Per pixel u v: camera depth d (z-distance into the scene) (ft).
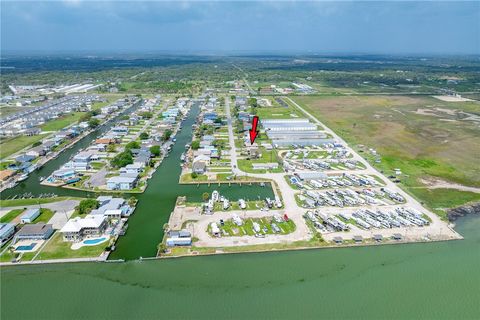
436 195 359.05
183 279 232.53
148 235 284.20
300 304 211.41
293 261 252.21
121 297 216.13
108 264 246.47
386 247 270.26
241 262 249.96
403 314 203.72
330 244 270.67
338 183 385.29
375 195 358.64
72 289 222.69
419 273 239.91
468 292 221.66
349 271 242.17
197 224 297.53
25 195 355.56
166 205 336.90
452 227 298.97
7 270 238.89
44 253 255.09
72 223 276.41
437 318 201.05
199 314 203.41
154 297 216.54
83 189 370.53
